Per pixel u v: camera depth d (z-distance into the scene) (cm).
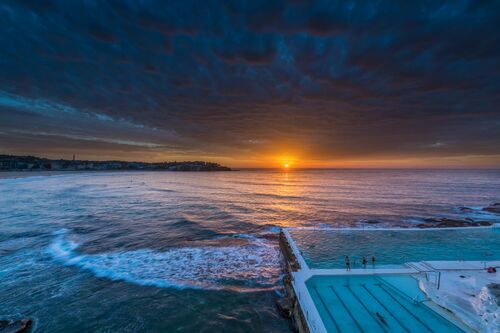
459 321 832
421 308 933
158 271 1496
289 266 1324
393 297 1014
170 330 987
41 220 2812
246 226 2642
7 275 1423
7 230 2378
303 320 866
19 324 985
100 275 1434
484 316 772
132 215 3145
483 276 1117
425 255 1542
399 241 1820
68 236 2195
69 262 1616
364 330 817
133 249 1883
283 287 1323
